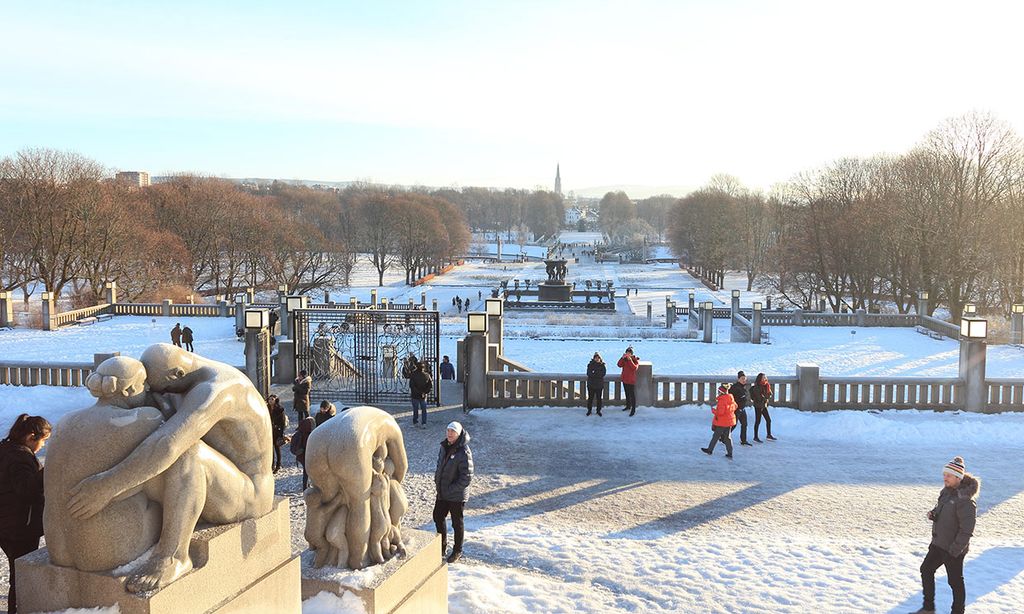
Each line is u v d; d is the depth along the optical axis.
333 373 25.39
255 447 5.71
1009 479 15.59
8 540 7.31
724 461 16.80
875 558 11.38
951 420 19.66
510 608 8.88
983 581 10.57
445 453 10.94
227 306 48.97
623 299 84.38
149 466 4.81
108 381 4.86
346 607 6.51
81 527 4.80
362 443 6.72
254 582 5.64
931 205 52.38
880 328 46.41
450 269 133.25
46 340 40.09
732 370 33.91
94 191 60.56
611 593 9.94
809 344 41.34
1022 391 20.30
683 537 12.37
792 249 65.25
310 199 154.50
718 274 109.06
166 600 4.82
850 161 71.81
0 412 20.08
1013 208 51.16
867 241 57.22
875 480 15.57
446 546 11.04
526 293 78.56
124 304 48.97
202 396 5.14
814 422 19.50
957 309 52.16
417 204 113.06
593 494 14.64
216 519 5.41
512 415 20.53
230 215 77.50
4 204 59.16
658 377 20.94
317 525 6.83
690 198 132.00
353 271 121.06
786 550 11.68
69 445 4.84
